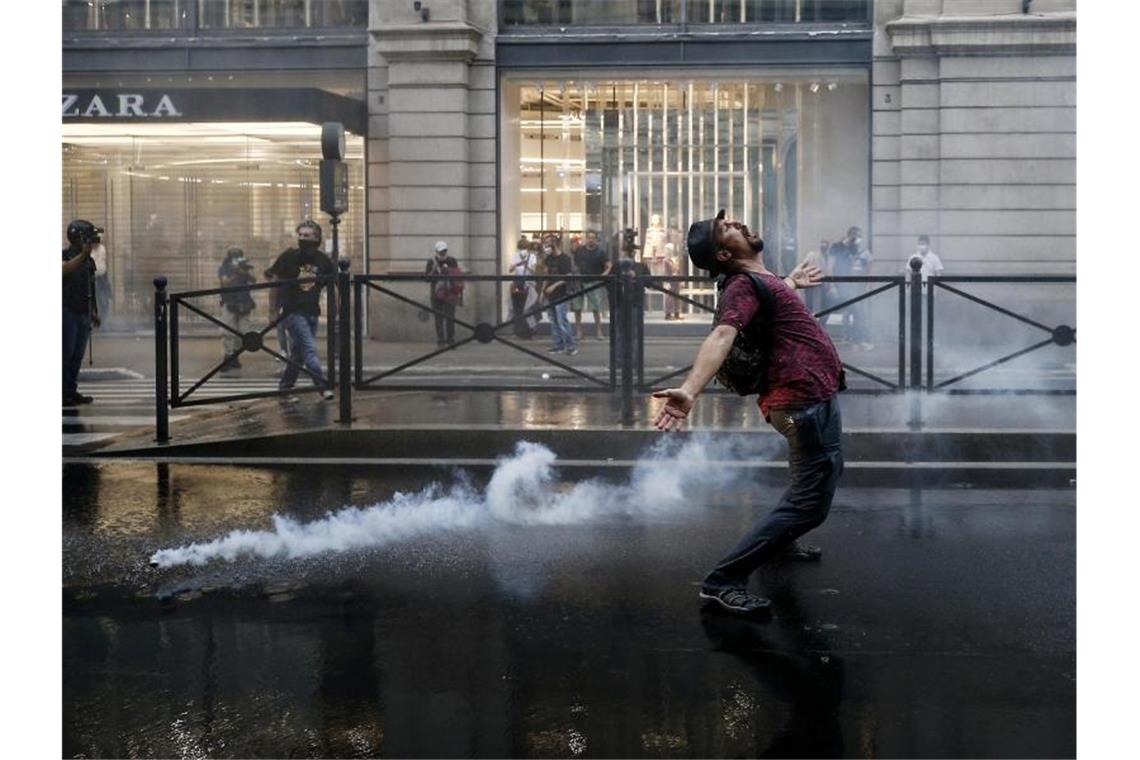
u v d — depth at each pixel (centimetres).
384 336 1166
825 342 553
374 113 2097
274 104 1922
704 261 548
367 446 971
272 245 2141
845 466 894
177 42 2103
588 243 2061
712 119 2175
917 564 640
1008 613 554
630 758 401
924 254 1836
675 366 1244
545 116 2188
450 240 2078
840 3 2027
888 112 1997
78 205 2145
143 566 641
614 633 529
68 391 1266
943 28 1925
